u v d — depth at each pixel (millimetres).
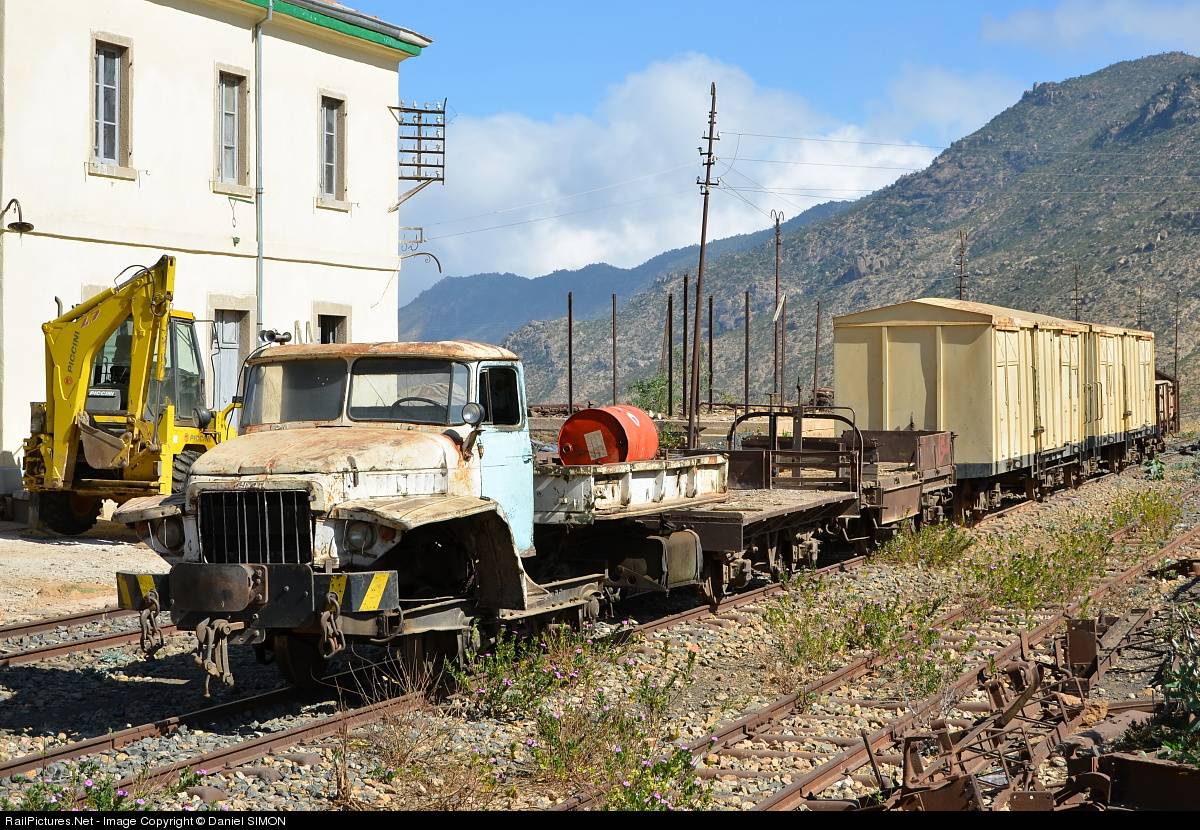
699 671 10844
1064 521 22906
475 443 9781
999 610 13703
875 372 23188
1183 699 8867
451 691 9562
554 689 9578
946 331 22625
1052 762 8141
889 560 17484
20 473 19828
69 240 20531
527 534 10578
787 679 10344
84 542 18266
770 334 190875
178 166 22469
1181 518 22672
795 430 17719
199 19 22766
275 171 24547
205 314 23000
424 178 28594
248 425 9953
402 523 8359
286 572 8367
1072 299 151375
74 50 20531
